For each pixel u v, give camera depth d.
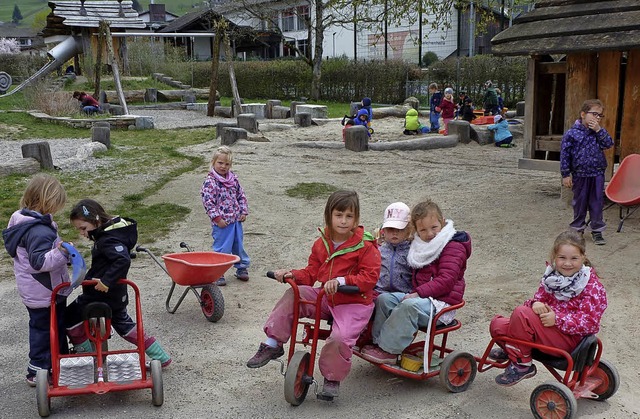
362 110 17.66
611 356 5.06
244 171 12.95
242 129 16.81
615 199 8.45
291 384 4.18
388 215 4.57
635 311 5.90
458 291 4.47
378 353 4.45
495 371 4.85
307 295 4.38
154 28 57.19
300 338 5.53
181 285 6.47
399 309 4.28
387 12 13.60
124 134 19.11
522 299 6.27
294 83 37.06
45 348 4.48
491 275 7.02
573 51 8.78
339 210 4.13
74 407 4.36
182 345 5.41
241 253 7.02
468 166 13.47
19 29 106.50
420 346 4.58
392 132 19.39
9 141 17.56
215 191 6.76
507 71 28.91
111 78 31.91
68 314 4.56
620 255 7.44
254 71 37.56
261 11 39.78
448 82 31.03
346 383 4.68
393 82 33.59
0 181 11.54
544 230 8.52
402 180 12.16
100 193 11.02
